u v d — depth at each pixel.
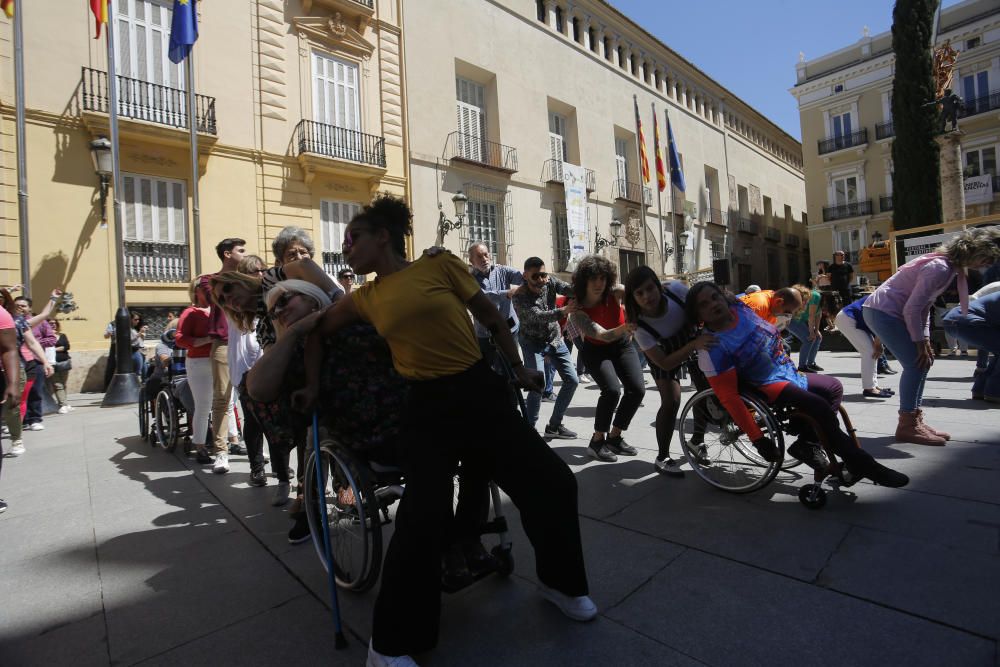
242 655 2.01
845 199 30.77
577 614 2.09
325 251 14.75
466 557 2.39
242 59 13.49
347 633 2.13
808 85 31.56
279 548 2.96
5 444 6.03
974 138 26.41
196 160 11.89
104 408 8.83
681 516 3.05
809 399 3.05
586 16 23.64
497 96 19.23
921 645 1.83
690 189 29.22
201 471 4.57
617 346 4.31
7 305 5.83
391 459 2.41
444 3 17.94
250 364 3.99
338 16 15.06
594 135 23.09
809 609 2.08
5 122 10.53
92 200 11.33
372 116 15.88
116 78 11.62
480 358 2.08
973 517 2.75
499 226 19.08
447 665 1.88
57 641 2.14
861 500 3.09
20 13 9.87
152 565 2.80
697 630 1.99
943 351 9.23
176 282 12.28
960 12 26.91
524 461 2.05
